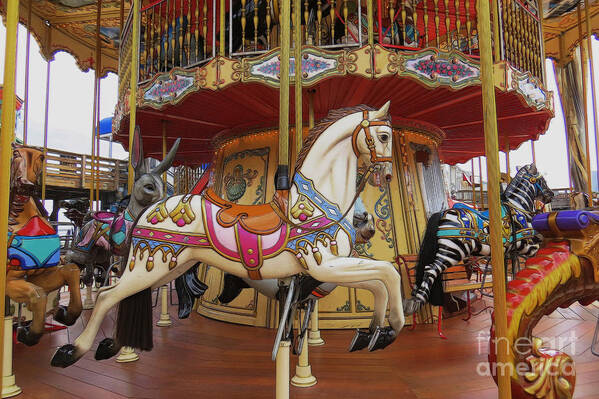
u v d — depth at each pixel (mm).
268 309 5309
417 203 5961
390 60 4219
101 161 15500
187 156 9070
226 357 4000
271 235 2705
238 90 4652
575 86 9297
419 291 4477
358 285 2744
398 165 5957
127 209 3367
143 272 2748
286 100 2916
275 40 5785
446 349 4230
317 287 3023
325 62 4230
